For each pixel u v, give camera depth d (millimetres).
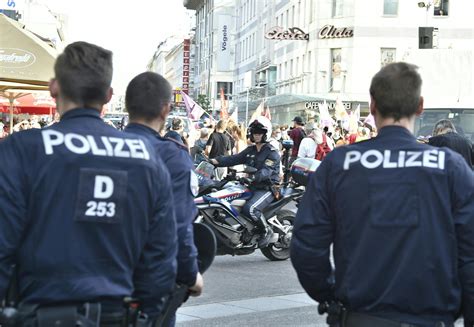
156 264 3045
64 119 3031
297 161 9695
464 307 3271
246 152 9836
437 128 8258
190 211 3633
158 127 3799
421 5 41625
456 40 43906
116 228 2910
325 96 40375
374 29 44469
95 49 3096
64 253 2828
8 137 2902
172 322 3697
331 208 3281
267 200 9820
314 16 47375
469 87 18266
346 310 3273
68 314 2797
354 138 22391
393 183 3170
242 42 75312
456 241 3182
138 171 2973
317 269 3305
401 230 3135
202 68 107312
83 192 2869
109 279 2893
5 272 2781
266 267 10000
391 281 3137
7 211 2781
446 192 3174
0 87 11336
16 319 2793
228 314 7184
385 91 3297
